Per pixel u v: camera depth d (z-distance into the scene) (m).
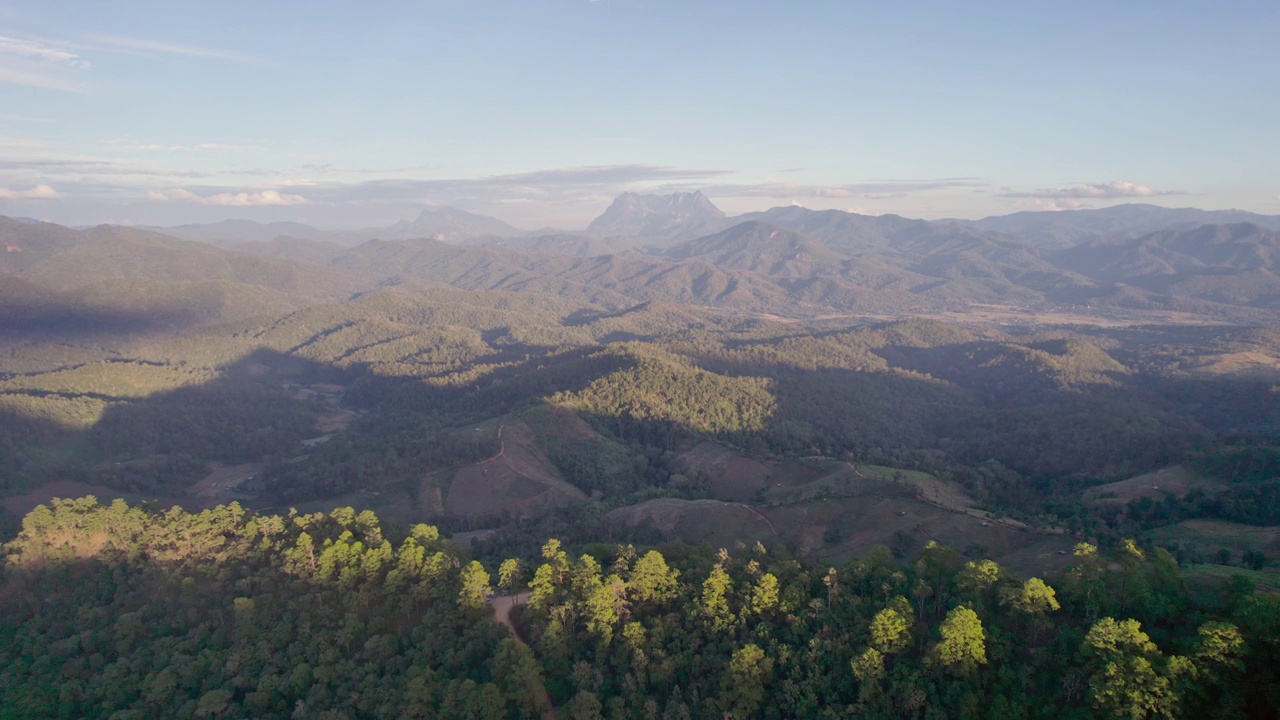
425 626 86.25
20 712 85.06
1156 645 63.94
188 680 84.75
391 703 76.12
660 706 75.25
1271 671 57.72
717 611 82.69
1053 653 66.88
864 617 77.94
